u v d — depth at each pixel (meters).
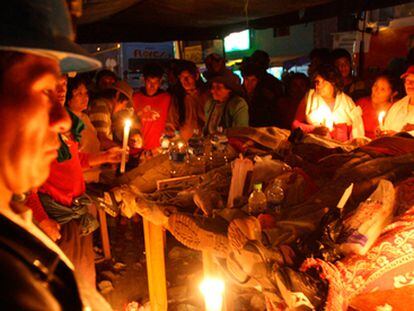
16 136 0.73
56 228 2.38
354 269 2.07
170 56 12.98
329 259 2.09
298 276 1.87
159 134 5.33
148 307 3.50
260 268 1.98
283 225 2.31
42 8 0.71
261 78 5.81
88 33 7.33
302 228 2.25
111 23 7.48
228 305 3.06
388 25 8.38
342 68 5.33
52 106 0.79
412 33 7.90
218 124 4.64
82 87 3.78
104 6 5.47
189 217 2.41
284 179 2.73
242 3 5.96
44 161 0.79
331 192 2.55
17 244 0.72
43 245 0.76
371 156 2.95
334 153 3.19
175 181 3.36
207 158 3.67
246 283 2.23
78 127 2.63
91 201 2.71
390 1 5.33
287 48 13.30
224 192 2.98
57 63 0.78
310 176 2.90
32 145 0.75
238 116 4.50
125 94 4.77
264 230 2.27
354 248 2.06
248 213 2.51
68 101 3.80
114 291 3.91
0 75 0.70
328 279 1.91
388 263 2.14
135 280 4.09
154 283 3.10
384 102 4.27
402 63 5.54
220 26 8.16
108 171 4.31
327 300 1.86
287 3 5.89
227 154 3.72
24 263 0.71
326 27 12.59
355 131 4.20
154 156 3.93
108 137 4.51
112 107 4.71
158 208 2.70
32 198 2.34
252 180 2.83
